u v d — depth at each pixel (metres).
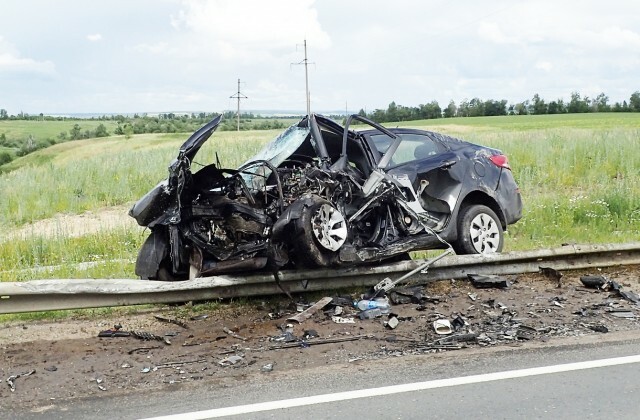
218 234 7.75
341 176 8.03
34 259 11.15
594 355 5.85
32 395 5.15
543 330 6.63
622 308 7.39
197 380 5.40
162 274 7.95
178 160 7.27
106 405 4.89
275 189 7.81
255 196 7.79
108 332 6.73
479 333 6.55
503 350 6.04
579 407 4.71
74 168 21.52
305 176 7.80
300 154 8.48
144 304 7.23
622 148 21.55
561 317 7.11
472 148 9.80
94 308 7.20
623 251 9.35
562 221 13.20
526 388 5.08
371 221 8.34
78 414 4.72
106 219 15.61
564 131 30.25
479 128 53.59
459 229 9.17
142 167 21.69
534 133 29.75
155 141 65.75
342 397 4.94
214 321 7.23
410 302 7.74
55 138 115.25
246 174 8.00
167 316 7.37
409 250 8.38
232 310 7.58
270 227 7.54
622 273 9.12
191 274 7.71
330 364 5.76
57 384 5.38
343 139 8.40
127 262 9.99
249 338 6.60
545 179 18.67
